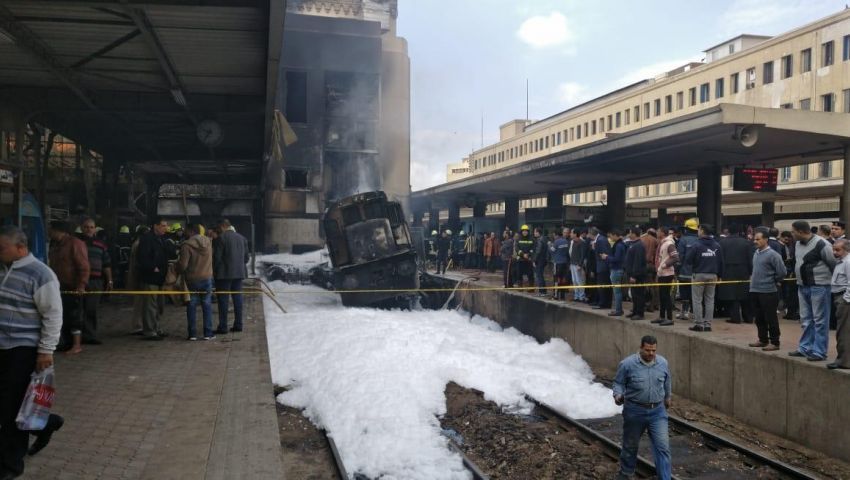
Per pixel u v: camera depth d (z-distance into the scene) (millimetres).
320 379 9688
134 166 20578
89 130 16219
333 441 7293
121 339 9219
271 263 23609
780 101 48844
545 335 15195
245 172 22375
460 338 14242
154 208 23375
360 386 9328
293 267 23375
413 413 8719
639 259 11836
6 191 11758
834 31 44219
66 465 4328
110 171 18688
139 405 5840
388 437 7695
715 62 55219
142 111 12703
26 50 9312
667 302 11555
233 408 5809
